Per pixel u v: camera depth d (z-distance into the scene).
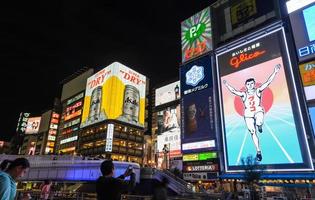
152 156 127.56
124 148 118.75
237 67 58.69
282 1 56.25
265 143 49.00
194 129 62.59
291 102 47.56
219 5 71.69
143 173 50.41
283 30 52.41
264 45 54.94
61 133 157.25
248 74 56.09
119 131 119.62
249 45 57.84
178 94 125.81
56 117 165.38
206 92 63.28
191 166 60.34
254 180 44.72
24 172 4.11
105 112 121.56
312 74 44.75
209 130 59.50
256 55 55.81
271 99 50.50
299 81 48.03
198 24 72.94
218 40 68.06
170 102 127.44
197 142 60.91
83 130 133.38
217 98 61.78
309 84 44.62
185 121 65.44
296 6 50.59
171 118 122.38
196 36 71.94
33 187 67.38
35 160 38.09
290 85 48.50
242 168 51.12
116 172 46.72
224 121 57.66
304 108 46.09
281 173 45.25
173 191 46.75
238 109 55.75
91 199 27.41
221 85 60.81
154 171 50.50
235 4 67.38
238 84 57.38
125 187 4.82
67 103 162.62
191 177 59.25
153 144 130.38
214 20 70.56
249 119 53.06
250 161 47.59
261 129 50.41
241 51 59.09
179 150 110.25
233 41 61.50
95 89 136.38
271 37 54.12
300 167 43.31
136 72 139.38
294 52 50.38
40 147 162.88
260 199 36.69
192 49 71.62
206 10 72.25
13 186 3.81
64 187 59.88
